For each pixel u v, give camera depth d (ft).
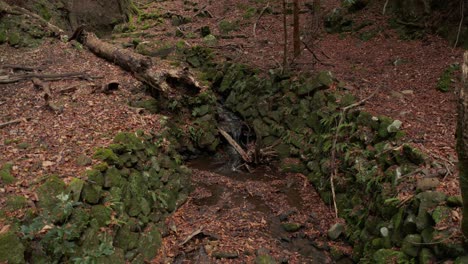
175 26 43.88
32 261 11.59
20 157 15.85
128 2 47.80
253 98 28.71
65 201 12.91
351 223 17.53
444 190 13.82
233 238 17.24
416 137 17.65
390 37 31.19
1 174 14.07
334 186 19.85
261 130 26.89
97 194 14.62
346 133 20.92
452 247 11.85
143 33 41.39
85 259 12.33
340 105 22.39
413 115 19.89
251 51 33.96
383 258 13.70
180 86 26.43
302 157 23.54
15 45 30.30
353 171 18.86
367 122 19.97
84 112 21.15
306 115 24.59
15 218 12.15
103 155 16.26
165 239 17.17
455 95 21.31
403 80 24.57
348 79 25.30
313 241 17.43
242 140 27.96
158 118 22.88
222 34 39.40
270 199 20.77
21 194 13.26
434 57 26.63
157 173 19.44
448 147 16.46
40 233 12.08
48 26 33.32
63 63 28.86
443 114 19.75
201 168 24.75
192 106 27.20
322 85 24.43
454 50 26.61
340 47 31.86
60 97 22.71
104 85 24.17
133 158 17.94
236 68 31.19
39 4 36.88
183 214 19.27
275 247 16.87
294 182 22.44
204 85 29.55
